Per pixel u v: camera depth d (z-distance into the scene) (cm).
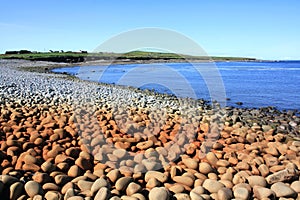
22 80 1775
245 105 1272
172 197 352
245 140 586
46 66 4053
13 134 524
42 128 583
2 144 463
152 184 376
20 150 459
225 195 350
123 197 337
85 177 384
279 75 3064
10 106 834
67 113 768
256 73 3397
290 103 1330
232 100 1408
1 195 337
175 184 383
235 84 2125
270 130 674
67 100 1033
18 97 1030
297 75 3073
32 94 1129
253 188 376
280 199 360
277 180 401
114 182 384
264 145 552
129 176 395
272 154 511
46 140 517
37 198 331
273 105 1276
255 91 1742
